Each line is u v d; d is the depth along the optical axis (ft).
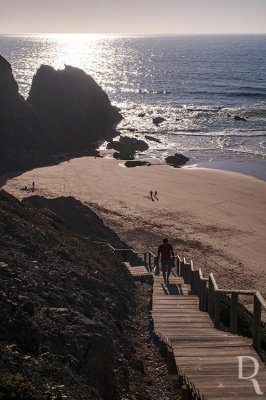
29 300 27.17
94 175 192.03
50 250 42.96
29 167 213.05
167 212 142.72
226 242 118.11
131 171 198.90
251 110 355.97
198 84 531.09
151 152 243.60
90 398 21.45
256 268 102.32
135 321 39.83
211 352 27.02
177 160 217.56
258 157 222.28
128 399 25.44
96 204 151.12
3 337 22.45
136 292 52.34
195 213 141.90
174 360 29.22
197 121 321.52
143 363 31.35
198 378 22.84
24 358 21.39
